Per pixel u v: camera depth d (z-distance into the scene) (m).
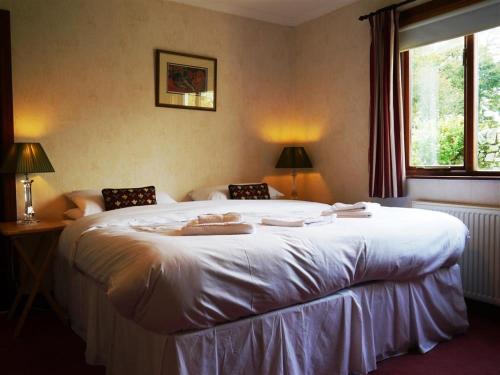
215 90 4.04
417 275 2.27
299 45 4.49
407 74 3.46
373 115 3.50
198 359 1.59
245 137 4.27
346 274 1.95
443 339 2.44
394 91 3.37
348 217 2.55
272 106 4.44
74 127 3.33
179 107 3.83
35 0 3.12
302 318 1.87
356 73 3.85
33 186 3.18
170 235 2.03
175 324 1.54
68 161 3.31
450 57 3.17
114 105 3.50
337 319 1.99
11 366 2.17
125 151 3.57
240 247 1.74
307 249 1.87
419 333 2.31
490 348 2.35
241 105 4.23
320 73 4.24
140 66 3.61
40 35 3.16
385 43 3.39
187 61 3.85
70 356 2.29
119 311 1.62
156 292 1.54
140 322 1.59
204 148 4.01
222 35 4.07
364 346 2.05
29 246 3.18
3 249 3.11
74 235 2.47
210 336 1.62
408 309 2.29
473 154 3.03
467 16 2.97
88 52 3.36
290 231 2.05
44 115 3.20
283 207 3.12
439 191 3.19
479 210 2.85
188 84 3.87
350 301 2.03
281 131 4.52
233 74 4.16
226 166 4.16
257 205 3.16
